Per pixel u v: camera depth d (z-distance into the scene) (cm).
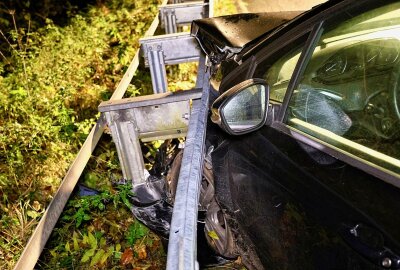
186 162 207
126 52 605
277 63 233
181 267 143
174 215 172
